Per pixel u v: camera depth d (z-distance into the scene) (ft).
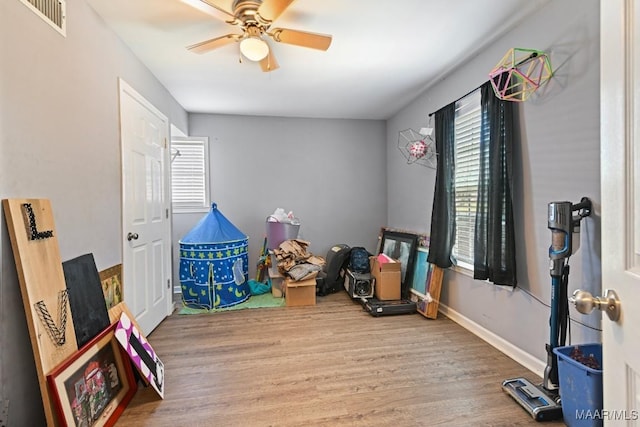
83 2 6.21
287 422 5.51
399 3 6.55
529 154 7.13
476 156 9.18
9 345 4.39
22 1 4.65
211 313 11.10
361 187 15.57
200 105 13.07
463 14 6.94
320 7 6.67
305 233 15.14
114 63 7.45
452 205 10.02
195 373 7.09
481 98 8.30
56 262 5.09
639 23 2.15
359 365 7.40
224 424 5.47
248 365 7.44
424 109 11.91
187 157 14.10
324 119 15.14
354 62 9.26
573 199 6.12
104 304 6.35
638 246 2.20
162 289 10.40
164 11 6.70
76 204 5.92
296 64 9.37
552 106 6.53
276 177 14.84
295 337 9.02
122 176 7.72
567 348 5.70
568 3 6.12
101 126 6.84
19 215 4.50
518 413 5.68
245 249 12.73
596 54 5.63
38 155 4.95
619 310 2.36
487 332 8.65
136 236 8.41
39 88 4.99
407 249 12.34
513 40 7.53
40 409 4.90
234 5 6.04
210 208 14.28
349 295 13.01
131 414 5.72
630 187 2.26
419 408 5.85
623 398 2.34
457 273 10.02
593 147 5.71
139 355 6.30
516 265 7.55
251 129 14.57
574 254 6.12
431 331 9.38
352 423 5.48
